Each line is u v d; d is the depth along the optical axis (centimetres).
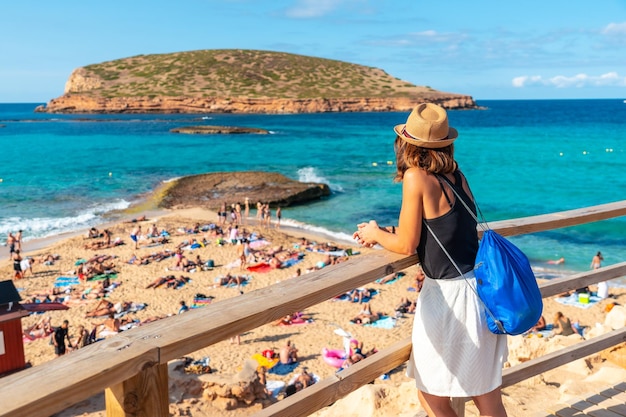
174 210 3691
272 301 209
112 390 166
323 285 229
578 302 1925
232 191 4147
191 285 2173
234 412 921
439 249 247
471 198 256
